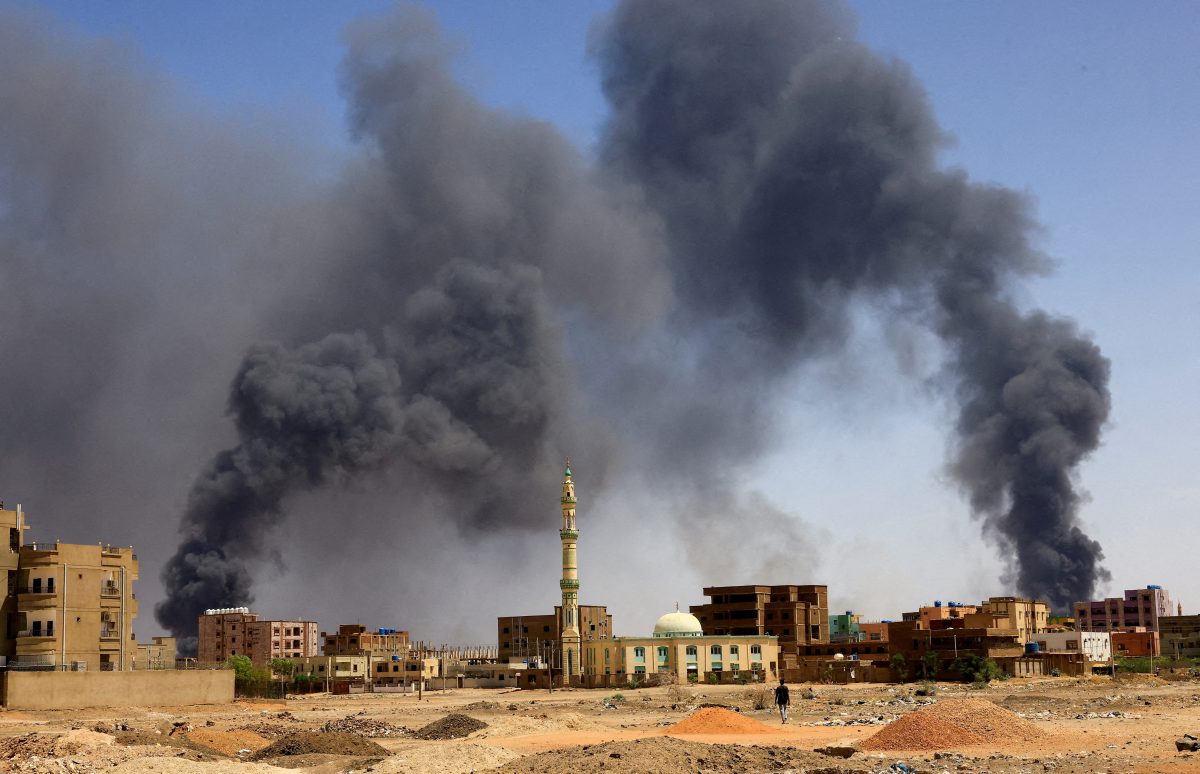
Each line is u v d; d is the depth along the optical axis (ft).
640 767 183.21
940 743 220.43
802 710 392.47
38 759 209.46
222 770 193.47
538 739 281.33
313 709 493.77
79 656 444.14
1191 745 200.23
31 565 443.73
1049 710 352.69
